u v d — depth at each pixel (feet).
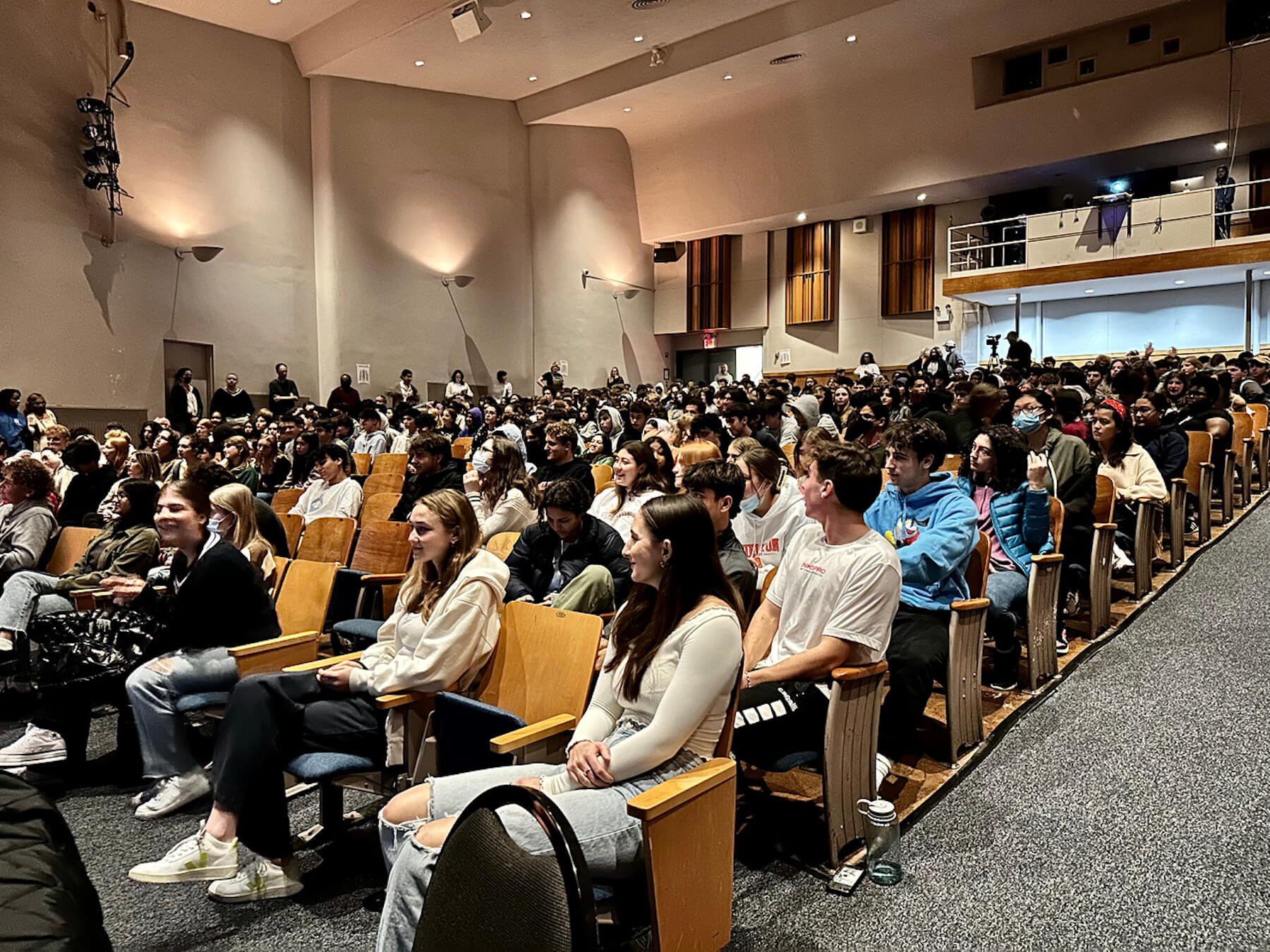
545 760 7.40
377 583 13.74
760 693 8.27
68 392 36.50
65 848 3.23
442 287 53.47
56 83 36.09
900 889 7.50
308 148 49.01
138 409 40.04
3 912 2.68
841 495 8.40
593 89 52.03
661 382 64.49
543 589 11.91
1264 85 39.34
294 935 7.16
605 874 5.92
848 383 37.93
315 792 9.96
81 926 2.77
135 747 10.63
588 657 7.75
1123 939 6.69
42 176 35.40
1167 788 8.78
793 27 43.16
